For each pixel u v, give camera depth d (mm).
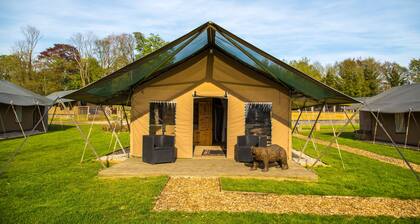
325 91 7070
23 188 5609
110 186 5809
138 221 4039
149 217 4199
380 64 48594
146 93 9328
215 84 9219
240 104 9180
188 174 6695
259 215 4328
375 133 15422
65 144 12875
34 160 8727
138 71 7387
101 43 47875
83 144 12906
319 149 12461
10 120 16703
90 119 34000
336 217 4336
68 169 7414
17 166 7762
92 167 7691
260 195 5379
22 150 10867
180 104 9219
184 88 9234
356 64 48500
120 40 46219
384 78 47812
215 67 9234
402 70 48312
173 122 9234
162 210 4512
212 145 12359
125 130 20156
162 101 9266
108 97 9336
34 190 5480
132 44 46312
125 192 5391
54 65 46875
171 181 6340
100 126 25141
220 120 12945
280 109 9141
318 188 5910
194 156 9281
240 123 9141
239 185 5996
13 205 4645
